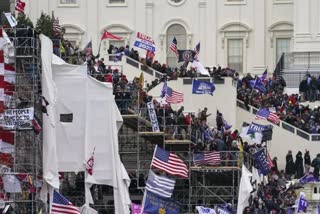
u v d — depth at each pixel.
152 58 189.12
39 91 160.12
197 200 169.25
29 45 158.88
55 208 159.62
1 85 156.88
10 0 183.25
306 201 171.12
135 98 171.00
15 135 157.38
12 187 156.62
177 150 170.88
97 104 164.75
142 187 169.00
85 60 170.75
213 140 170.50
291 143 184.75
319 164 179.75
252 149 175.75
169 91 173.62
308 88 191.00
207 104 183.38
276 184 174.75
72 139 164.50
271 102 186.88
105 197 167.88
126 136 171.25
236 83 185.25
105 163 164.75
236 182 169.62
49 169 160.38
